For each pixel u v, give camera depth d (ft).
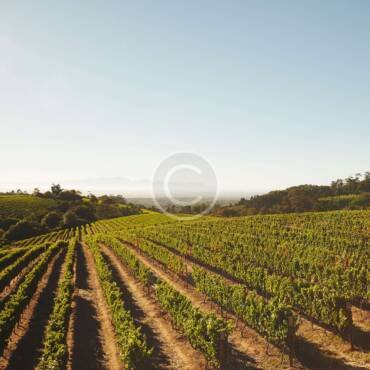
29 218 372.58
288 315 58.85
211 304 89.81
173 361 61.52
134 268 122.83
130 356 55.11
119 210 488.02
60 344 58.23
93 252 175.83
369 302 80.89
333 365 54.85
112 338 73.10
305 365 55.98
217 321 59.62
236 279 112.37
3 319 68.64
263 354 61.00
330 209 366.84
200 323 60.70
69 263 136.26
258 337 68.03
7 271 122.52
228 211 468.75
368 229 169.68
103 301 100.63
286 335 57.52
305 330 69.00
